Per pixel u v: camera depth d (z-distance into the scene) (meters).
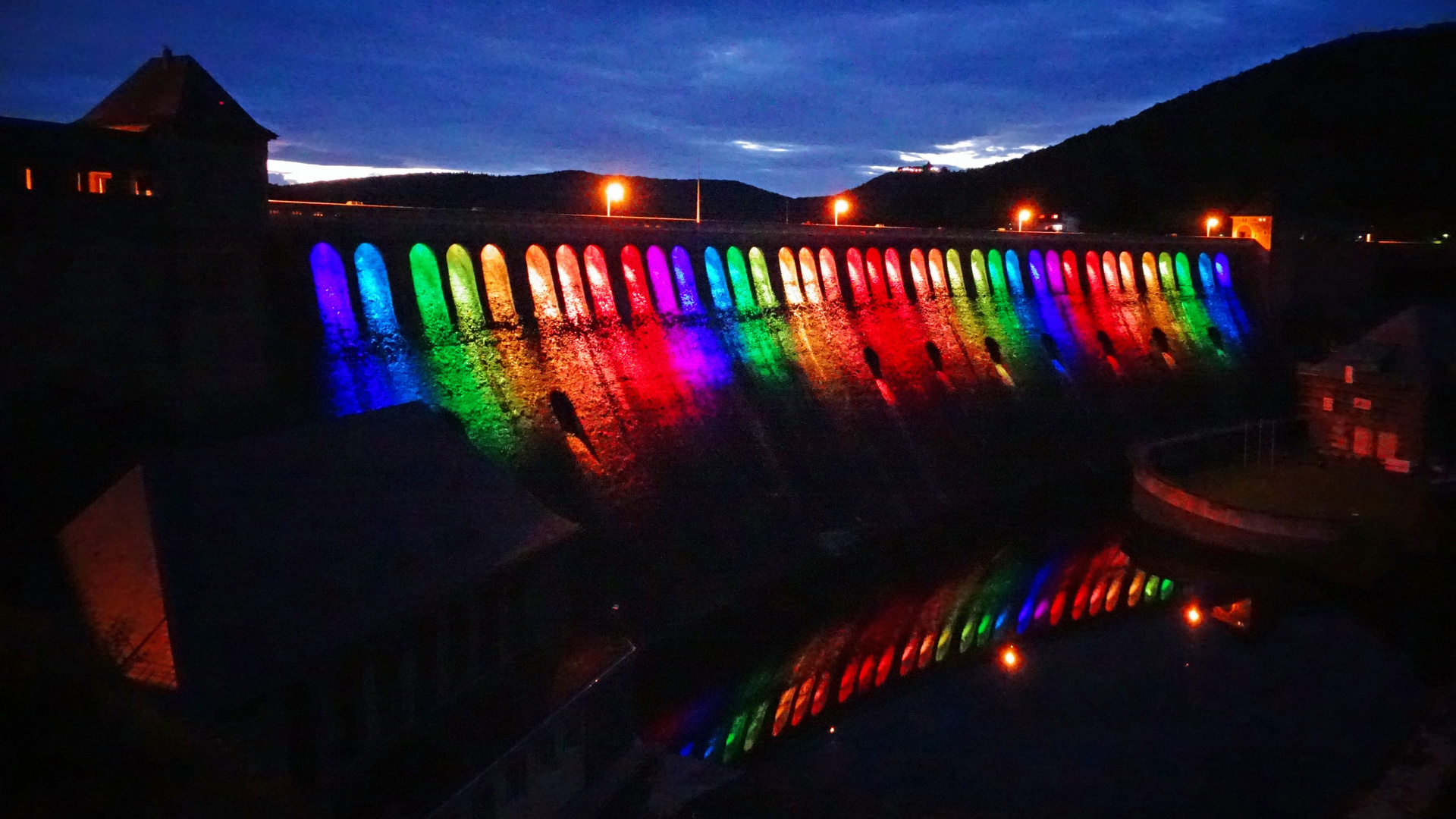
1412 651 42.00
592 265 50.69
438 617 25.66
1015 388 70.00
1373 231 112.94
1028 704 37.94
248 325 35.28
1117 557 54.59
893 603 47.06
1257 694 38.66
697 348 53.69
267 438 26.02
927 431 61.94
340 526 25.00
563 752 26.94
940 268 71.75
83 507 29.36
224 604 21.02
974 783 32.12
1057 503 62.59
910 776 32.59
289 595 22.31
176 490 22.59
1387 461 58.53
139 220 32.00
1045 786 31.97
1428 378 56.84
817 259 64.19
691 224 57.97
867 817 29.78
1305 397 64.00
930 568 51.31
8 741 15.35
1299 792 31.52
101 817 15.31
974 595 48.66
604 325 49.78
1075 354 76.62
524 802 25.25
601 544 41.69
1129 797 31.62
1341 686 39.03
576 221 50.88
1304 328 93.81
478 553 27.53
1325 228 100.12
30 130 29.50
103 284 31.22
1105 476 67.69
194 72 33.88
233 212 34.59
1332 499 54.22
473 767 23.44
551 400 45.06
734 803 30.02
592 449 44.84
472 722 25.58
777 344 58.44
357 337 39.53
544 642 30.34
